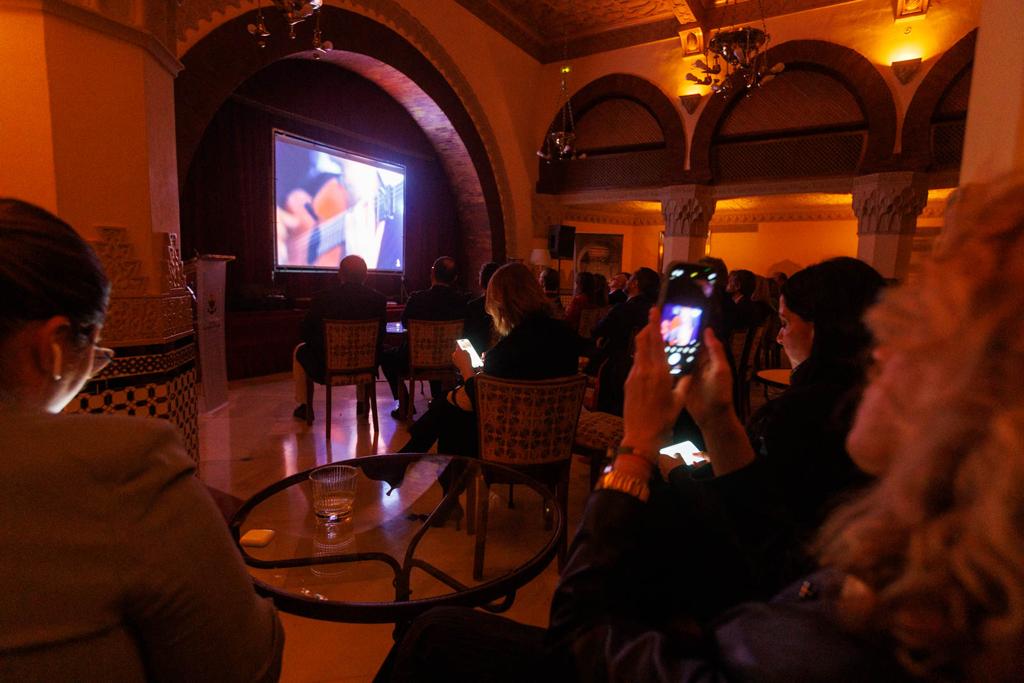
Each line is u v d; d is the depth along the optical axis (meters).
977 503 0.31
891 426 0.41
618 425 2.70
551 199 9.82
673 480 0.95
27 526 0.50
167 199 2.48
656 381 0.68
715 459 0.97
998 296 0.35
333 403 4.97
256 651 0.63
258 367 5.99
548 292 5.14
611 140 9.18
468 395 2.32
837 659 0.39
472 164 8.57
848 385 1.06
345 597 1.32
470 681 1.02
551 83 9.45
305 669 1.71
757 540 0.93
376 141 7.74
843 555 0.40
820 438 1.03
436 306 4.11
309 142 6.85
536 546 1.61
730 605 0.85
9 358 0.56
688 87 8.19
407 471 1.94
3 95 1.92
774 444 1.07
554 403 2.18
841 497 0.64
